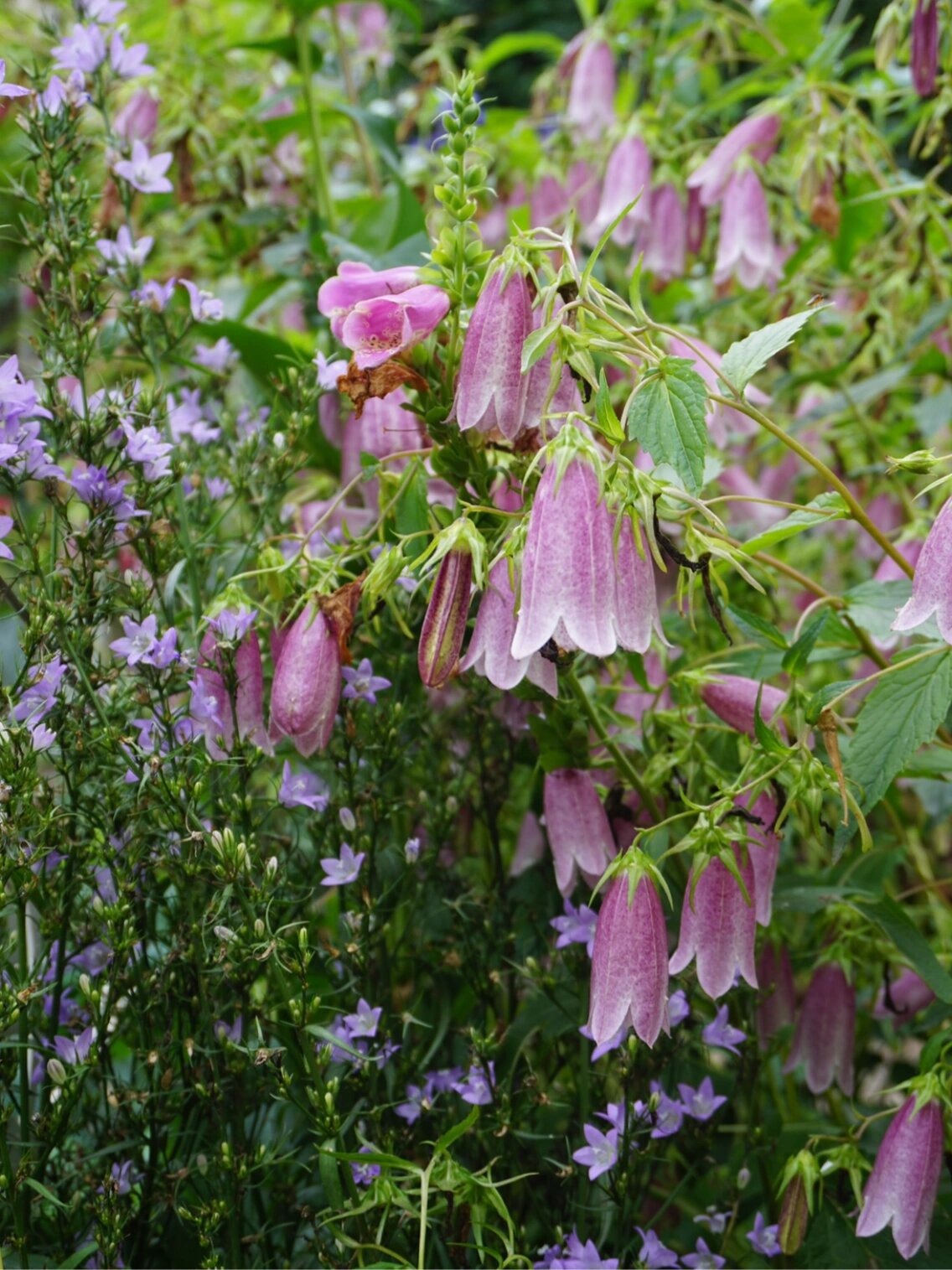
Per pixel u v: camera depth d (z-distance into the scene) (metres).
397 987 0.83
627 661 0.79
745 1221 0.83
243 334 0.93
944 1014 0.84
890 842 0.84
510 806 0.92
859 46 1.82
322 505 0.92
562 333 0.66
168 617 0.77
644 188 1.03
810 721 0.71
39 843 0.71
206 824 0.72
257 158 1.14
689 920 0.70
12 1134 0.76
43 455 0.71
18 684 0.69
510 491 0.73
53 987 0.73
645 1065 0.77
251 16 1.45
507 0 2.62
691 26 1.20
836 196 1.00
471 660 0.68
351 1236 0.72
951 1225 0.76
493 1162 0.70
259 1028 0.70
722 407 0.84
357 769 0.77
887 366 1.01
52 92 0.79
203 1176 0.72
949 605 0.66
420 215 1.02
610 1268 0.71
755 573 0.83
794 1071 0.89
